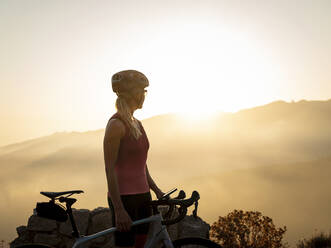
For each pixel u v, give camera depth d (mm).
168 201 2357
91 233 3832
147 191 2436
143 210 2383
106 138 2326
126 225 2262
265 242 7523
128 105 2455
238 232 7699
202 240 2549
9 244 4004
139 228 2359
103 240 3795
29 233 3848
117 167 2387
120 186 2361
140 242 2402
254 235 7633
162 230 2402
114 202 2273
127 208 2338
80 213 3855
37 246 2551
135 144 2385
